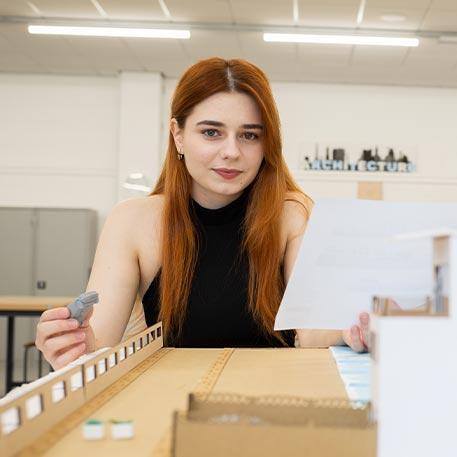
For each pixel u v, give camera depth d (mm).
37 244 5945
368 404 425
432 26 4816
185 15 4789
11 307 3773
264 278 1196
